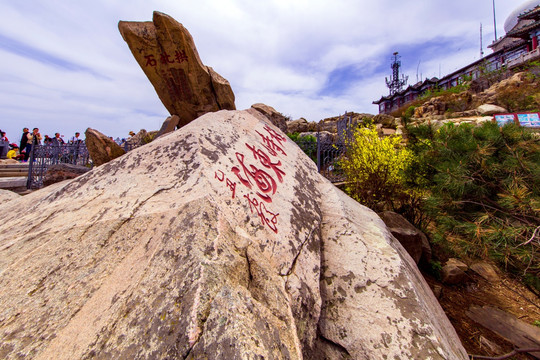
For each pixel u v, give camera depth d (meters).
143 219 1.26
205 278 0.88
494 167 2.94
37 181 6.91
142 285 0.93
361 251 1.92
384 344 1.40
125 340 0.78
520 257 2.38
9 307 0.92
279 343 0.90
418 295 1.67
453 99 17.75
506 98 15.12
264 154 2.26
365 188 5.53
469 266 4.20
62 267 1.08
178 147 1.75
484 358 2.53
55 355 0.77
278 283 1.23
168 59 4.21
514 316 3.21
